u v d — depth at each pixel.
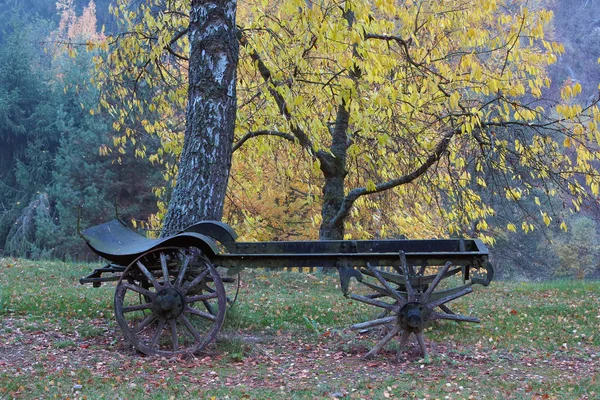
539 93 11.14
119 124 14.59
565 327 9.09
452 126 12.59
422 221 16.03
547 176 12.71
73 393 5.68
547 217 12.84
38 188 40.50
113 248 7.56
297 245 8.03
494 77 11.05
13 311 8.92
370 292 12.16
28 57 44.97
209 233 7.79
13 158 43.72
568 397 5.81
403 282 7.88
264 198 18.36
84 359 6.78
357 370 6.69
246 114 12.89
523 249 27.97
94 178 32.22
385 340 7.09
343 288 7.10
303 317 9.30
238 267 7.24
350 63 9.91
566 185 12.77
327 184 14.84
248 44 10.87
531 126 12.29
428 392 5.91
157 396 5.66
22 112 42.47
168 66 13.39
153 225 15.80
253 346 7.50
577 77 41.53
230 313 8.79
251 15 13.28
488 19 12.59
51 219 34.25
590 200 12.70
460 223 15.56
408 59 11.62
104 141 31.73
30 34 50.69
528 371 6.81
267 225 18.75
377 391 5.92
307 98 11.96
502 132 13.81
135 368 6.50
